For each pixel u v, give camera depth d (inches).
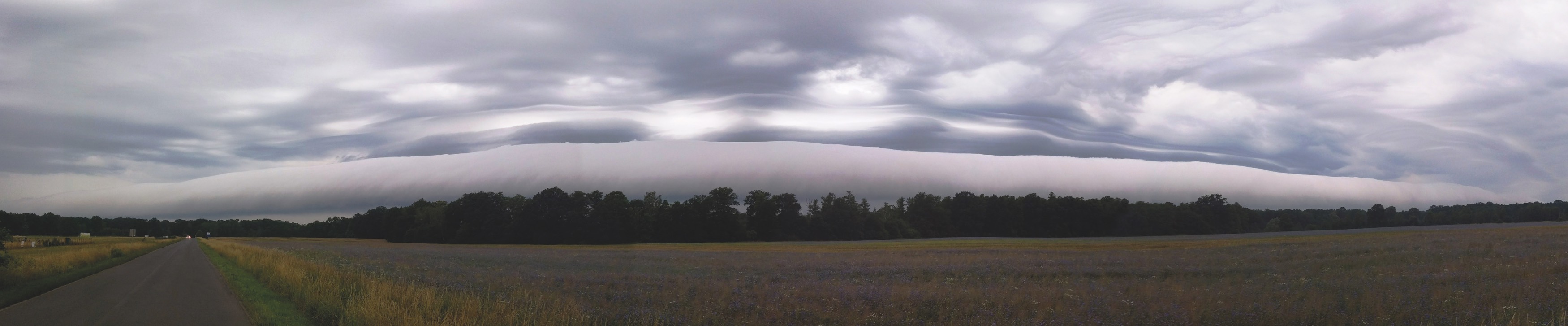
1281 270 1211.2
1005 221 5772.6
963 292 824.9
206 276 1066.1
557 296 759.7
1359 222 5935.0
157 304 690.2
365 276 843.4
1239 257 1635.1
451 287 823.1
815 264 1621.6
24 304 711.7
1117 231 5620.1
